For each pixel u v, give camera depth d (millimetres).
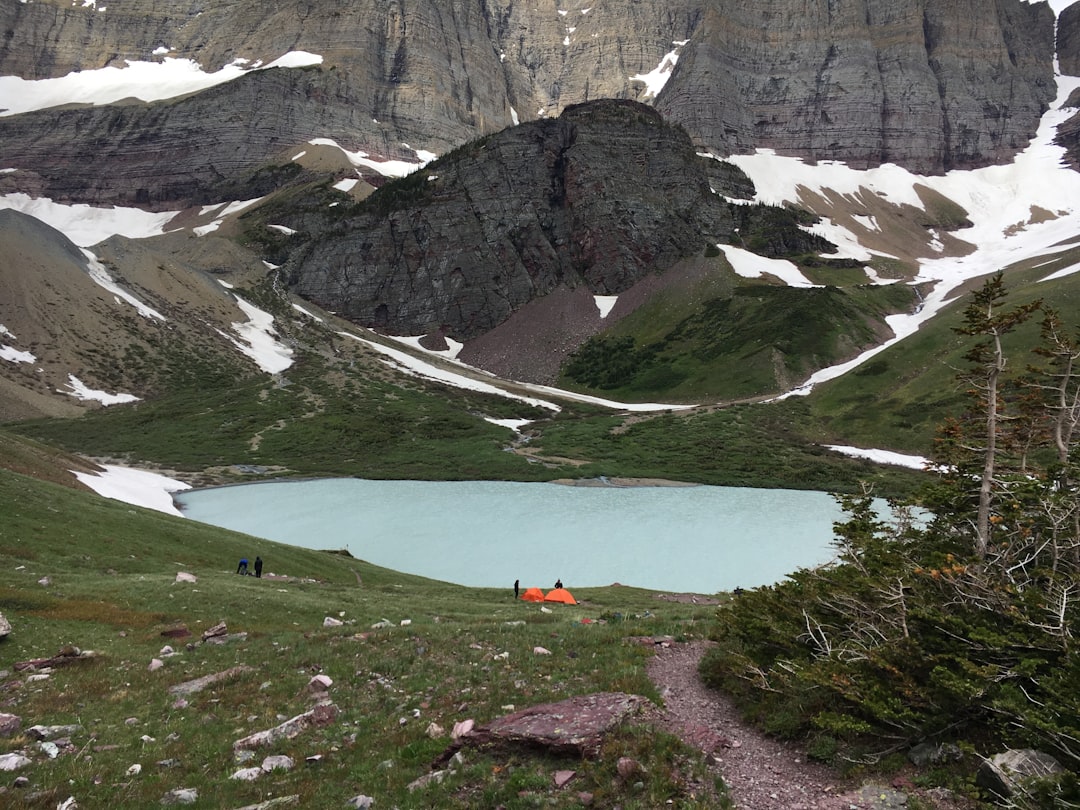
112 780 16844
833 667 18062
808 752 16297
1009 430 28172
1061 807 12602
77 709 21969
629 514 107125
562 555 86000
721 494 122125
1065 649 15734
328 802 15617
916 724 16094
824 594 21672
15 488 53250
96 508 56562
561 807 14500
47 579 37688
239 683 24594
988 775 13867
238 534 64500
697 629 27828
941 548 23250
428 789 15719
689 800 14219
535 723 17578
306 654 27375
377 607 42125
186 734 19906
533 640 27844
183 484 124125
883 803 14000
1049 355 28844
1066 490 21500
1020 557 21203
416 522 101875
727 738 17281
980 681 16094
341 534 95062
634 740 16531
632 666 22953
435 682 23500
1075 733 13672
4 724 19625
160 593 37906
